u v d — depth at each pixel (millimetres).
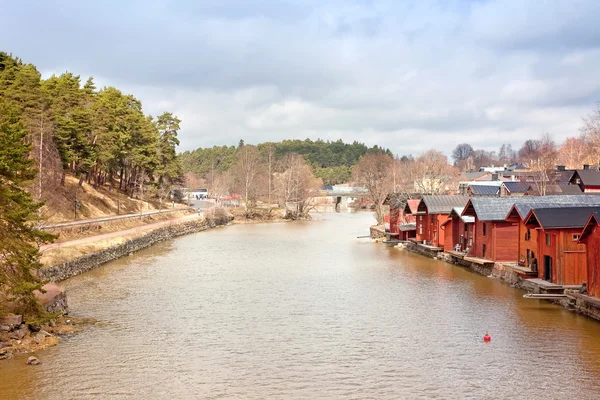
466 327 36281
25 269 31812
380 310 41250
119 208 103188
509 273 51688
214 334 34781
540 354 30688
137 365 28953
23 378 26859
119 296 45781
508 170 168125
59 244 60812
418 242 79375
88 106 95938
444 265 64875
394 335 34594
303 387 26234
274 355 30781
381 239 93875
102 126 91500
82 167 90938
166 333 34906
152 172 127188
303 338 34000
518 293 47062
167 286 50531
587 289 38938
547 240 44969
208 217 124812
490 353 30953
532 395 25188
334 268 62531
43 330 33375
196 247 83688
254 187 149750
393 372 28156
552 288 41875
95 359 29766
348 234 107688
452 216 67750
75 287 49531
